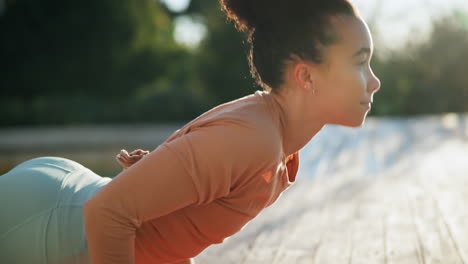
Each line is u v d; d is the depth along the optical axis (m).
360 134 11.49
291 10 1.28
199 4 32.31
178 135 1.30
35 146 13.27
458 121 15.21
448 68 20.03
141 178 1.20
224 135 1.22
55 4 23.44
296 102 1.34
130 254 1.26
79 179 1.51
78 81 24.62
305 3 1.27
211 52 20.81
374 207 4.22
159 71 26.67
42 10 23.30
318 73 1.29
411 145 9.20
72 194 1.45
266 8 1.30
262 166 1.26
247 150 1.23
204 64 20.86
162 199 1.22
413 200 4.51
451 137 10.41
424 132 11.63
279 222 3.67
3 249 1.41
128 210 1.21
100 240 1.23
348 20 1.27
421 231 3.44
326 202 4.41
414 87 20.59
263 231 3.42
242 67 20.33
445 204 4.31
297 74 1.30
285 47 1.29
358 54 1.28
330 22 1.26
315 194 4.80
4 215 1.42
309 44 1.27
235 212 1.33
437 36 20.08
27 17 23.30
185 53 28.02
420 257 2.87
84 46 24.20
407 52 20.70
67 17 23.55
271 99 1.36
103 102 23.16
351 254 2.94
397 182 5.48
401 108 20.72
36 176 1.46
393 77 20.94
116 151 12.15
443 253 2.94
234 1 1.34
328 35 1.26
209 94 20.86
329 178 5.82
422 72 20.44
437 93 20.31
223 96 20.56
